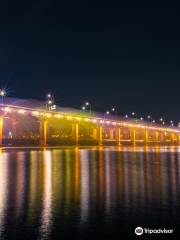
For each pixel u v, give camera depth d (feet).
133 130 545.03
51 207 61.31
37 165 143.02
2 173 113.29
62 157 195.72
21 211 58.39
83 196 71.61
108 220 53.21
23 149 286.25
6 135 455.63
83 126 509.35
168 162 170.71
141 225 50.65
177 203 65.21
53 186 84.84
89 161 170.09
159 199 68.90
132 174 114.62
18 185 86.17
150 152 274.16
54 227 49.60
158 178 103.65
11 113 348.79
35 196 71.20
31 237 45.55
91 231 47.96
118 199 68.80
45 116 361.10
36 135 479.00
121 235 46.52
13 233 47.03
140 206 62.49
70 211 58.59
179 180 98.84
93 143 464.24
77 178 101.81
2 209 59.62
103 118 461.37
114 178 102.73
